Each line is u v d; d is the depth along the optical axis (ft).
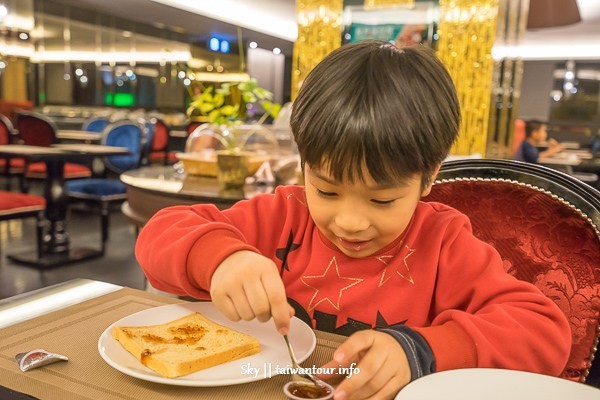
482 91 10.42
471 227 2.68
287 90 42.86
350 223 1.82
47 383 1.63
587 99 37.32
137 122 15.96
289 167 6.57
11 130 19.13
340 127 1.69
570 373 2.45
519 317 1.91
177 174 7.40
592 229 2.42
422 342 1.70
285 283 2.71
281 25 34.68
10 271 10.37
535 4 8.45
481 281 2.25
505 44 10.41
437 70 1.93
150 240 2.51
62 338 1.97
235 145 6.85
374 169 1.69
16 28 27.50
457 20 10.40
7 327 2.06
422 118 1.75
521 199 2.64
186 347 1.82
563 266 2.50
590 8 24.66
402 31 10.78
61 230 11.76
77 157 10.89
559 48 37.01
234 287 1.85
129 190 6.75
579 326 2.44
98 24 30.68
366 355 1.57
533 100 38.27
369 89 1.74
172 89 33.99
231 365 1.77
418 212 2.61
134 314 2.13
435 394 1.38
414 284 2.44
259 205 2.95
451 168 2.85
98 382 1.65
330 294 2.55
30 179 16.97
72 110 30.58
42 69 29.12
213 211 2.85
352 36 11.26
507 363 1.74
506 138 10.68
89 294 2.48
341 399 1.44
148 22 30.09
